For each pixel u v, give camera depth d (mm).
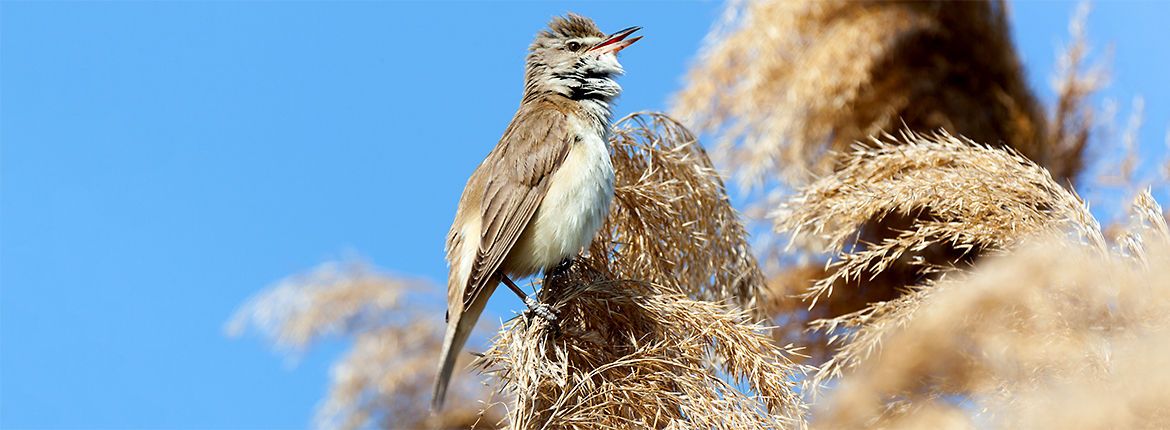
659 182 10867
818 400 9266
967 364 8844
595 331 9258
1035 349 8398
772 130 14102
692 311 9211
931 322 8836
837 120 14234
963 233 9578
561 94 11898
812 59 14195
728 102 14766
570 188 10672
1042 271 8664
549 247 10656
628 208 10836
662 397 8609
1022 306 8734
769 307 11703
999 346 8492
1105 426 7461
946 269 9695
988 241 9477
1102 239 8805
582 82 11891
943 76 14445
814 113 14211
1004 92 14430
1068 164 14117
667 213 10695
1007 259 8906
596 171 10727
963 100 14352
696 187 10969
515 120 11859
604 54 11961
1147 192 8812
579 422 8438
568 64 11961
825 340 12844
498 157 11312
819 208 10539
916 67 14516
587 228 10648
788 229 10820
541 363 8648
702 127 14758
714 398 8594
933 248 12641
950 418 8539
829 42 14234
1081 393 7641
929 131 14156
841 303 13102
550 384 8688
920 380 8977
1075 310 8500
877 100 14266
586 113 11484
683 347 8883
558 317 9438
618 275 10633
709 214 10938
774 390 8875
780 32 14688
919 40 14562
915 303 9266
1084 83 14344
